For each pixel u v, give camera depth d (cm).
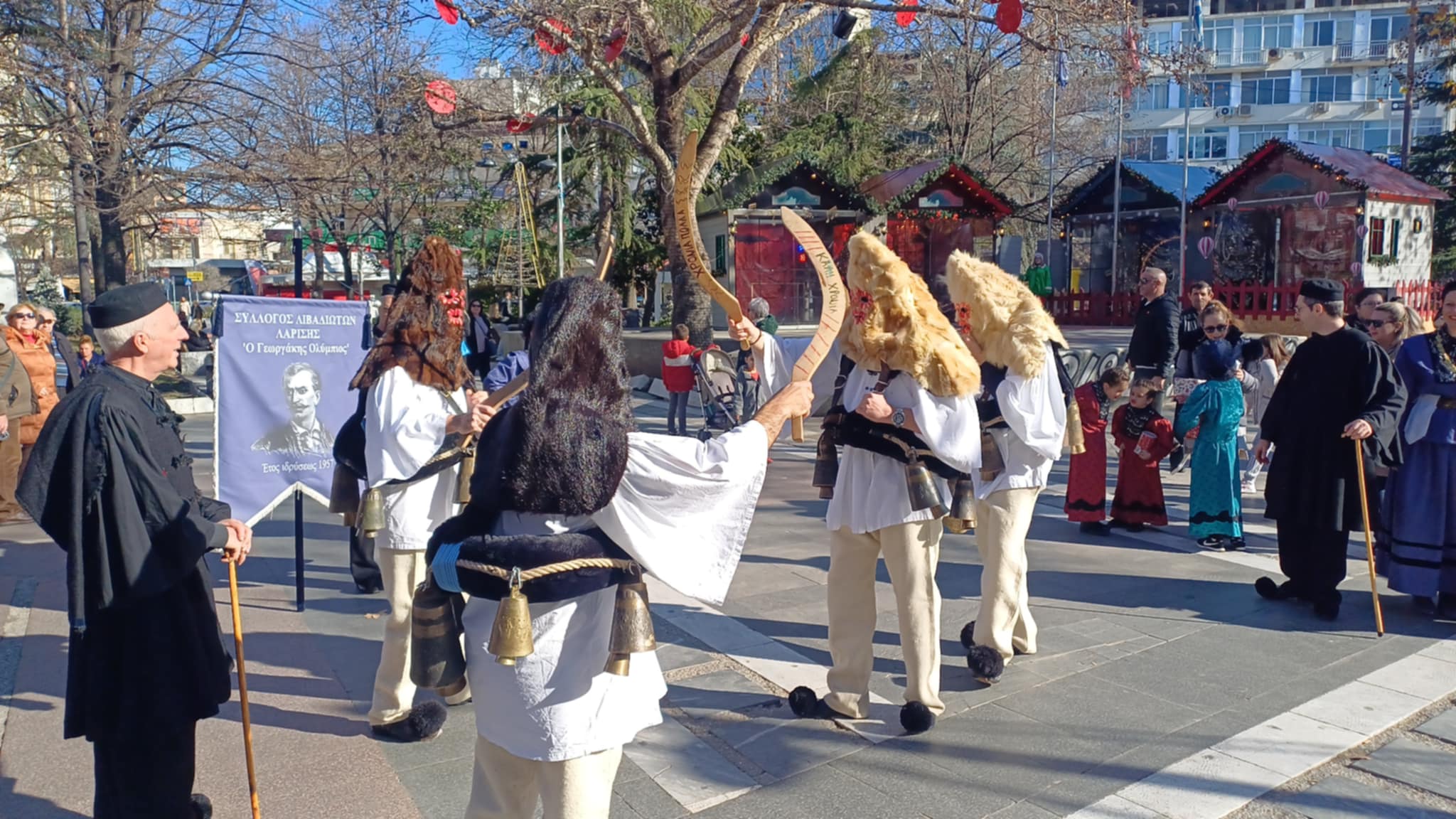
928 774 389
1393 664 506
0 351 834
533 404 235
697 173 1466
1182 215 2295
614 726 246
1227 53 5088
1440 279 2642
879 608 589
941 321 408
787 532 787
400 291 403
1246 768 394
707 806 364
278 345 567
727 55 2244
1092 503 775
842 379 427
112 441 288
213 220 1903
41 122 1561
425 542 402
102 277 1681
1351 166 2212
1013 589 481
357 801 367
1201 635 548
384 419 386
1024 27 1384
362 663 502
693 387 1318
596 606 246
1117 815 359
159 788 309
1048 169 3177
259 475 565
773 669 492
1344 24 4956
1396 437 554
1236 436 728
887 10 1268
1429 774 393
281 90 1866
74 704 304
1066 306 2634
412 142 1833
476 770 260
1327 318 575
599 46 1323
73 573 284
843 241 2169
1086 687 473
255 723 431
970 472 413
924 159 2691
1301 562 590
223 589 628
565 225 2894
